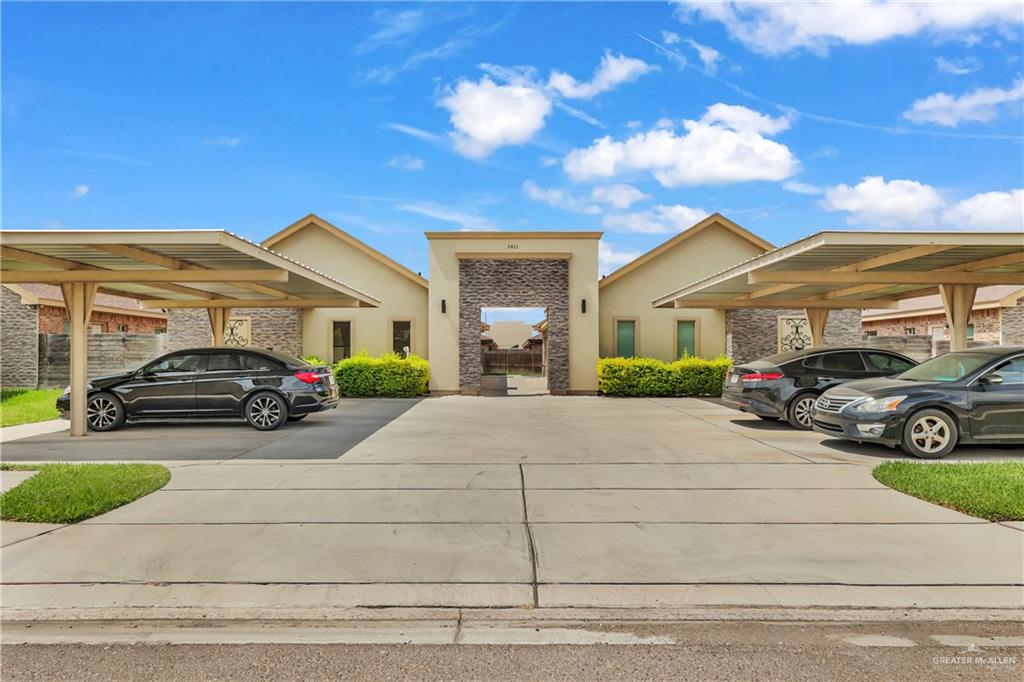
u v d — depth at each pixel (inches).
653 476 307.7
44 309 880.9
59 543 212.7
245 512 247.3
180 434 444.5
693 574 187.5
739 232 848.3
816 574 186.5
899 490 275.9
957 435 343.9
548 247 796.0
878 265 467.5
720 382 772.6
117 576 186.9
